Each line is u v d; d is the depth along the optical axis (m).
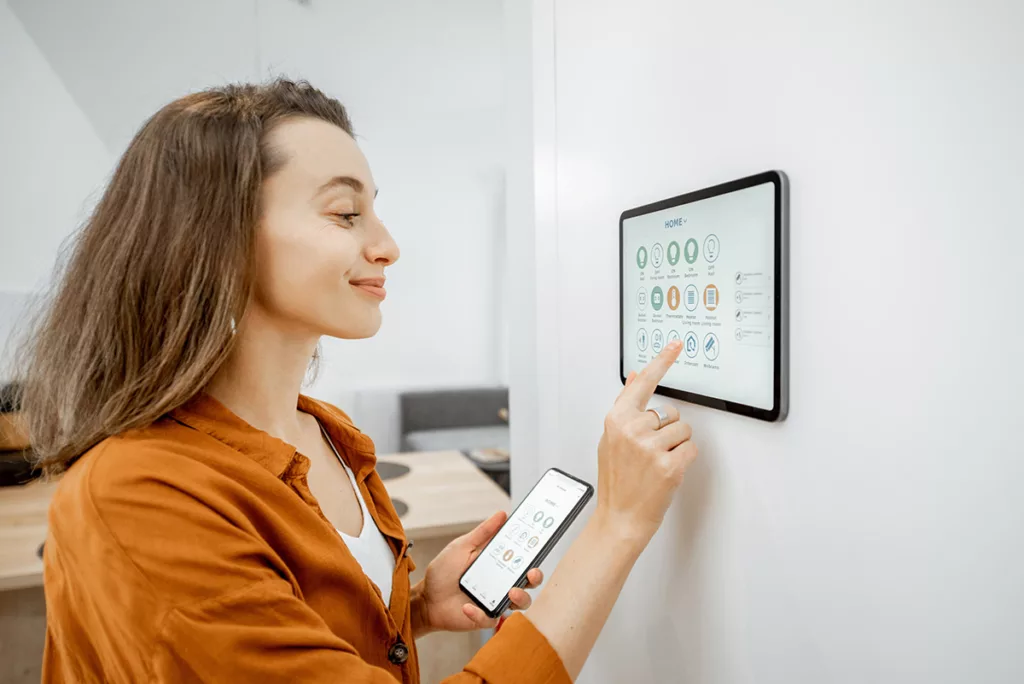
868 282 0.51
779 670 0.62
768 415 0.60
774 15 0.59
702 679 0.74
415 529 1.66
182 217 0.51
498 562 0.75
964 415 0.45
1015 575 0.43
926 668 0.49
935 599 0.48
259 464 0.55
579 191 0.95
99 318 0.53
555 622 0.57
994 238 0.43
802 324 0.58
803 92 0.56
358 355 4.08
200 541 0.46
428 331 4.21
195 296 0.52
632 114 0.81
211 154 0.52
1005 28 0.41
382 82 3.60
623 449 0.62
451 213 4.18
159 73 3.07
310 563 0.54
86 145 3.04
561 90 0.98
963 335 0.45
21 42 2.88
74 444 0.53
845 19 0.52
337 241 0.55
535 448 1.14
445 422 4.13
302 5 2.80
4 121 2.90
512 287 1.20
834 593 0.56
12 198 2.94
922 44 0.46
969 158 0.44
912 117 0.47
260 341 0.58
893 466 0.50
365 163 0.59
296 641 0.46
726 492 0.68
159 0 2.84
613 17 0.84
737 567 0.67
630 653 0.87
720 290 0.66
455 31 3.02
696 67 0.69
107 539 0.45
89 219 0.56
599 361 0.92
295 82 0.62
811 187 0.56
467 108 4.07
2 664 1.54
